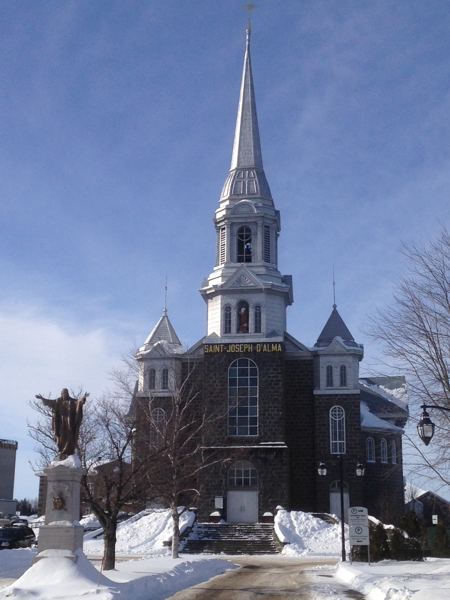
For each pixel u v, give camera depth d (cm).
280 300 8625
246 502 7988
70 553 3003
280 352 8269
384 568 4209
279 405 8138
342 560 4916
